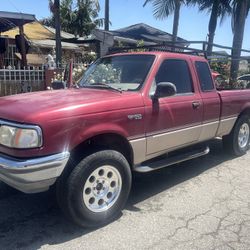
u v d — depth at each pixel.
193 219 4.36
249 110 7.09
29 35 18.78
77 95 4.43
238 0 16.30
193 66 5.66
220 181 5.68
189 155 5.52
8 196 4.99
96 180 4.07
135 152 4.54
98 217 4.08
